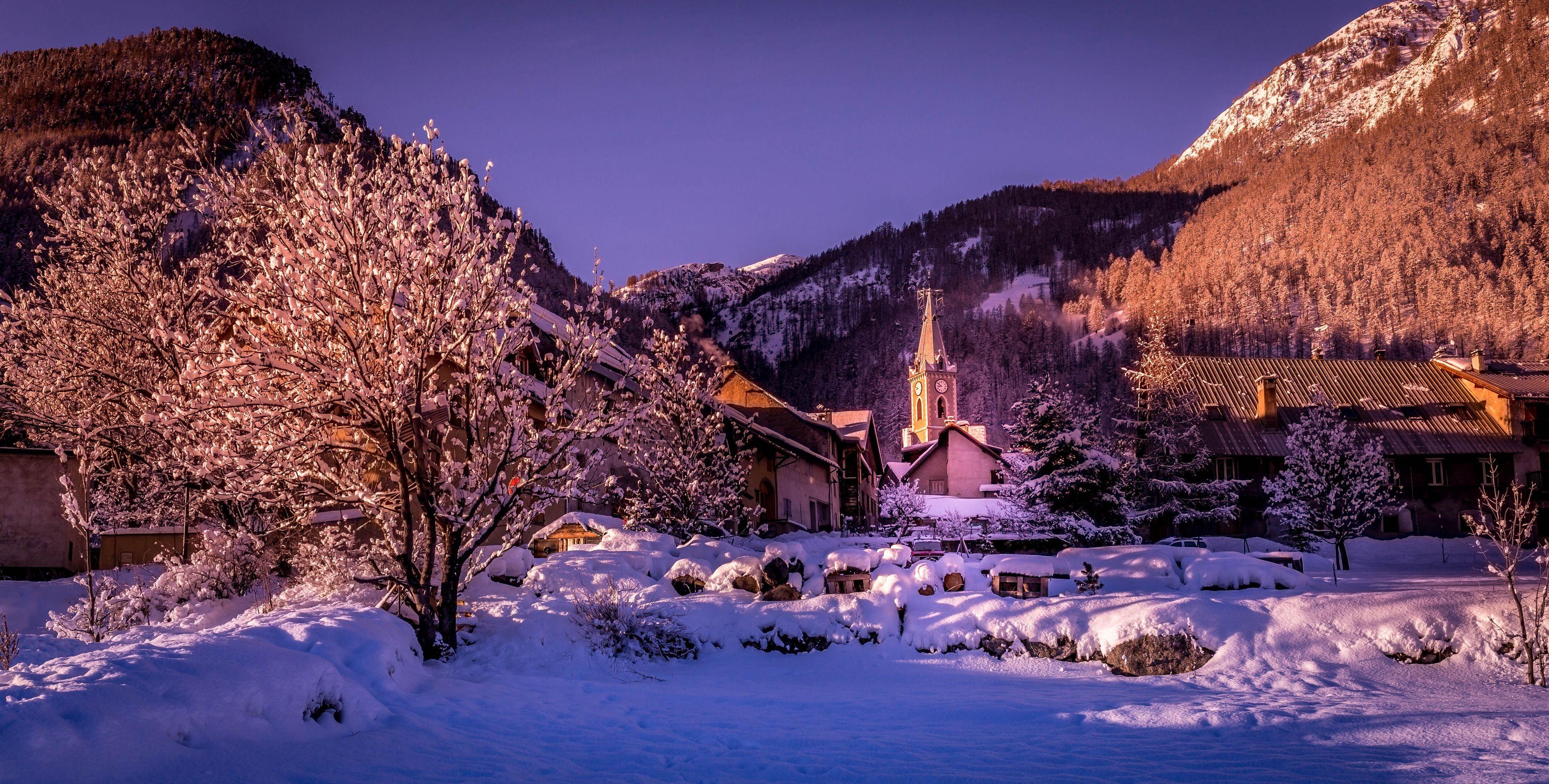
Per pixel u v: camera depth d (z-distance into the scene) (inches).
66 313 823.7
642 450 1056.2
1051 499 1359.5
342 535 697.6
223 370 537.3
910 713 482.3
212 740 303.4
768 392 1884.8
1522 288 6456.7
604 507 1177.4
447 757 340.5
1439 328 6712.6
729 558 847.7
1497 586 927.7
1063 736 422.3
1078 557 871.1
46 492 968.3
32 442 1049.5
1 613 729.0
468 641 599.2
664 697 515.2
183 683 321.4
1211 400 2025.1
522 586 756.0
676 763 357.7
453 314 558.9
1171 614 629.6
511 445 596.1
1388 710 471.5
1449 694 518.3
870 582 742.5
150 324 809.5
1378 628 602.5
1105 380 7608.3
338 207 541.0
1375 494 1402.6
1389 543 1700.3
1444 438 1931.6
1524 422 1900.8
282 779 289.6
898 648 663.1
